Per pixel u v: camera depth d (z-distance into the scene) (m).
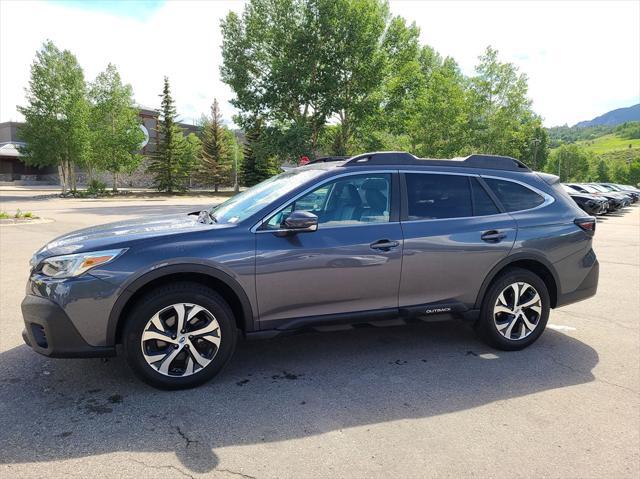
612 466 2.60
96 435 2.83
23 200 32.72
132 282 3.20
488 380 3.71
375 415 3.13
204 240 3.40
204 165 52.81
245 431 2.90
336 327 3.75
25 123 36.06
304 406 3.24
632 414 3.20
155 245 3.30
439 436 2.88
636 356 4.27
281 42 32.94
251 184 52.59
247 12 34.03
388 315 3.87
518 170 4.55
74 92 35.72
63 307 3.13
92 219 17.78
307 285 3.60
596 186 29.70
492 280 4.22
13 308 5.59
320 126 34.97
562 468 2.57
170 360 3.36
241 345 4.42
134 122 41.19
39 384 3.51
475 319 4.21
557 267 4.39
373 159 4.01
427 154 40.06
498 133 42.59
